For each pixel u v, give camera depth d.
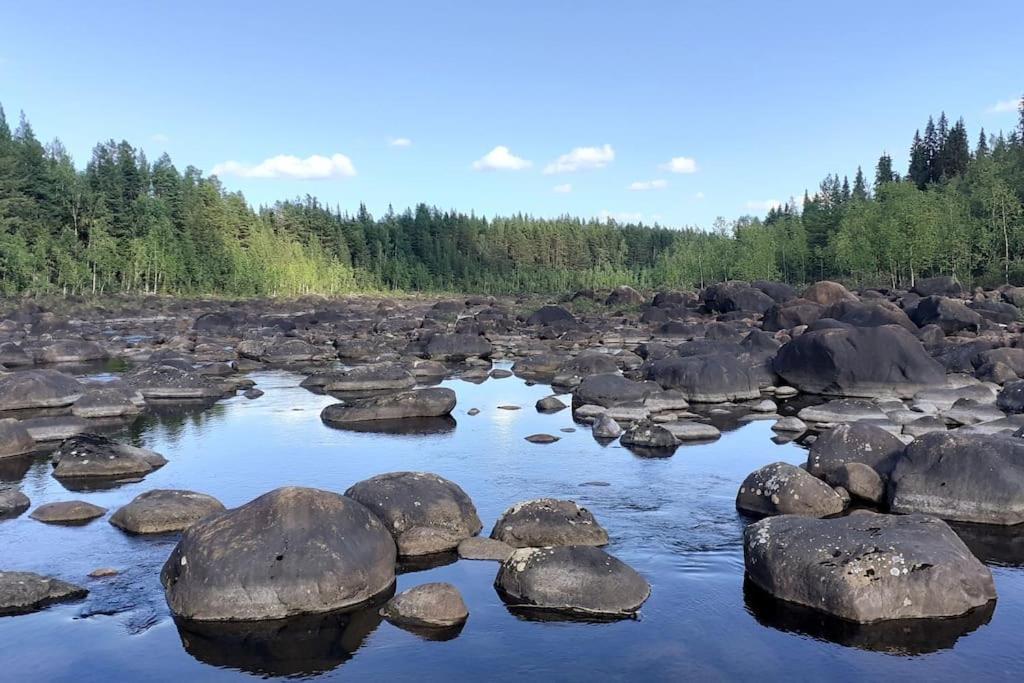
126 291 77.38
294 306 73.62
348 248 119.50
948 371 26.25
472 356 36.00
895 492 12.05
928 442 12.31
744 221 113.75
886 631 8.21
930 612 8.52
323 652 7.82
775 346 30.69
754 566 9.45
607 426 18.08
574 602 8.73
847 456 13.37
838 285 48.16
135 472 14.85
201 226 90.81
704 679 7.29
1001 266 66.75
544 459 15.84
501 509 12.48
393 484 11.16
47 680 7.34
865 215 79.62
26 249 68.00
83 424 18.39
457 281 123.00
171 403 23.00
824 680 7.27
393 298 98.31
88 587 9.38
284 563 8.72
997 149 103.25
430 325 49.53
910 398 23.05
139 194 87.00
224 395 24.42
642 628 8.30
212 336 42.09
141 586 9.40
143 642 8.04
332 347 38.25
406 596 8.64
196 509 11.66
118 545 10.77
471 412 21.23
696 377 23.02
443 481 11.55
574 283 118.62
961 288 53.34
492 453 16.41
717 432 17.94
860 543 8.91
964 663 7.55
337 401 23.38
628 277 112.25
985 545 10.66
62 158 90.69
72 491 13.55
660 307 56.78
